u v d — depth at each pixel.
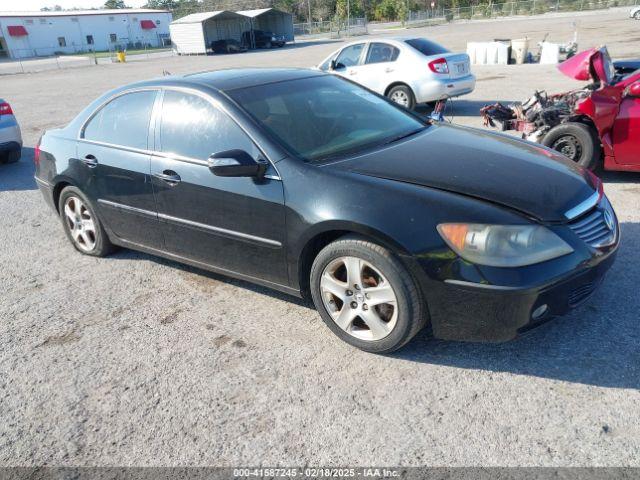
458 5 79.25
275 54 35.31
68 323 3.75
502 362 2.96
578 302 2.89
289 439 2.54
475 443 2.43
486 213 2.70
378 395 2.79
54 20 62.19
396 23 74.25
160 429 2.68
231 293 4.00
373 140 3.59
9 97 19.66
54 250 5.10
